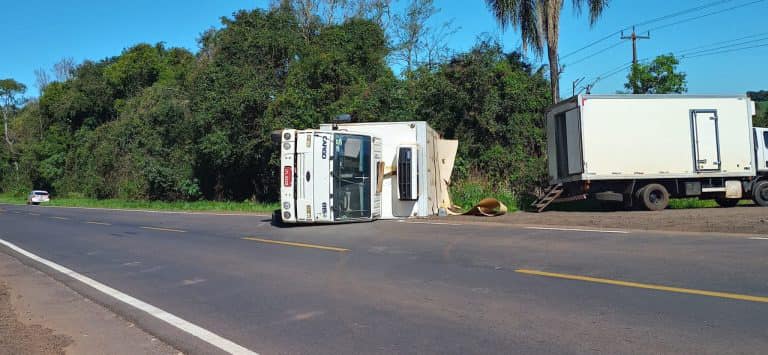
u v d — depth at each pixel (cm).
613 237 1114
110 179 5203
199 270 1005
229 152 3120
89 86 6525
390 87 2906
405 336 561
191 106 3475
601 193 1839
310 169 1568
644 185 1859
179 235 1622
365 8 4053
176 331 625
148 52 6500
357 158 1639
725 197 1894
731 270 758
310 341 562
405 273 866
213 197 3788
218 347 561
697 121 1834
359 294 746
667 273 762
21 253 1387
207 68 3303
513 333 550
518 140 2614
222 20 3506
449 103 2653
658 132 1819
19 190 7519
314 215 1563
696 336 511
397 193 1745
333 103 2956
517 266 869
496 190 2430
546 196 1930
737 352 467
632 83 3028
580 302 645
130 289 872
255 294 782
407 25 3959
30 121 7681
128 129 5019
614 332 534
